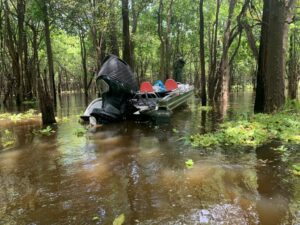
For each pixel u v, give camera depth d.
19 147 8.26
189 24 30.66
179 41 33.50
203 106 15.99
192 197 4.72
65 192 5.11
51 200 4.81
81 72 47.72
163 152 7.40
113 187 5.26
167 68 27.09
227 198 4.63
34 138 9.34
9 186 5.46
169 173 5.86
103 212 4.36
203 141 8.00
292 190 4.81
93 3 19.56
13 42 23.83
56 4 17.38
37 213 4.39
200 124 11.15
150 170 6.08
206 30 31.22
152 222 4.01
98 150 7.79
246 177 5.43
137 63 38.50
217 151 7.18
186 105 17.41
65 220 4.17
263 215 4.09
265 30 11.94
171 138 8.96
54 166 6.54
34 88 25.02
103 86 11.89
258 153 6.81
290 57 21.83
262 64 12.11
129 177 5.73
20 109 17.81
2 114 15.25
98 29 20.66
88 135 9.66
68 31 20.34
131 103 12.48
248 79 49.28
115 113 11.79
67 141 8.85
